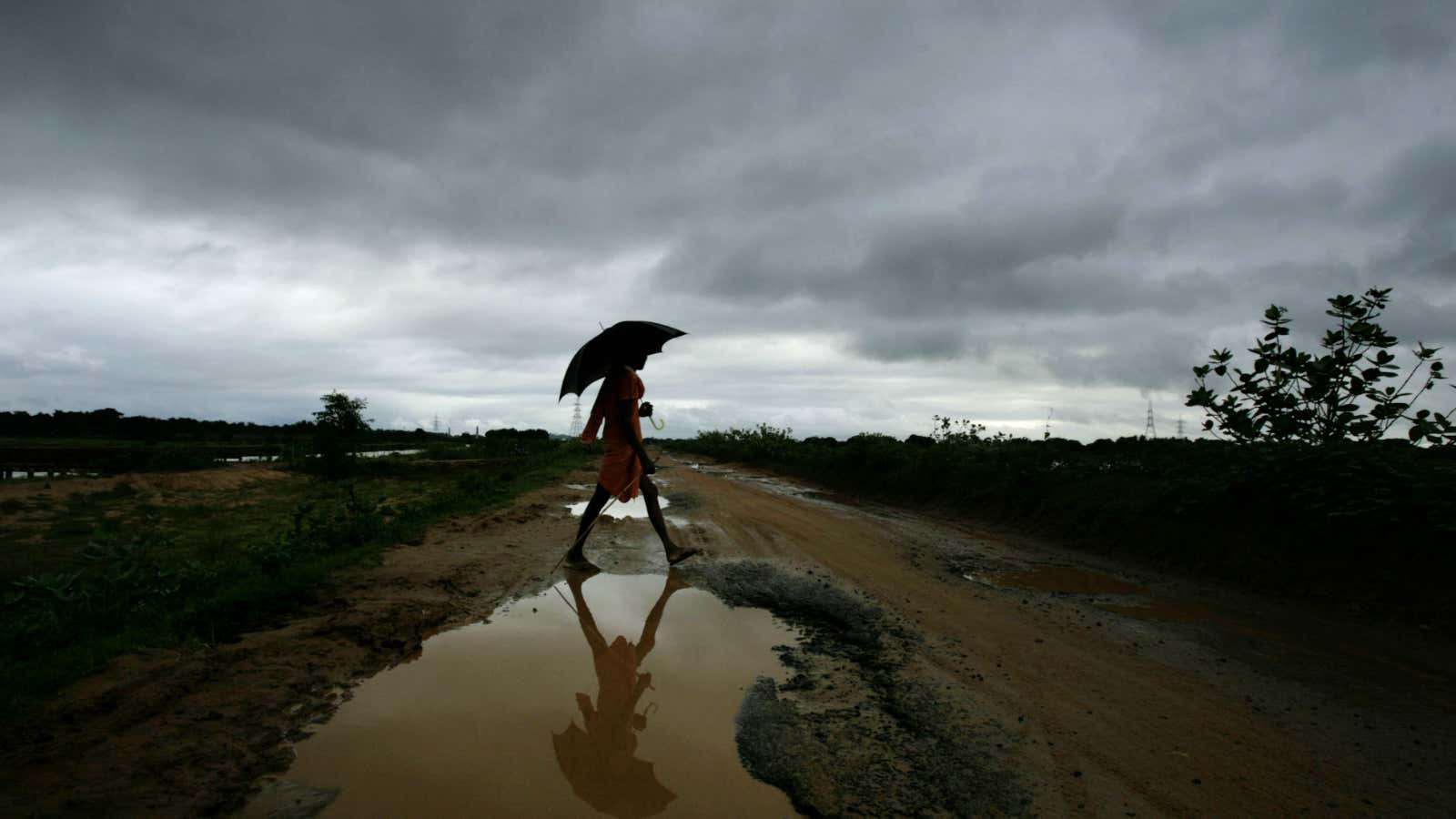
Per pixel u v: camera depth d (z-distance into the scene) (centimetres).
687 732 282
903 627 434
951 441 1347
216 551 703
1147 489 790
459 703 306
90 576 454
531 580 539
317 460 2409
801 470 1900
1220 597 542
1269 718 309
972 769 256
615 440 590
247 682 317
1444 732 298
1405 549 509
